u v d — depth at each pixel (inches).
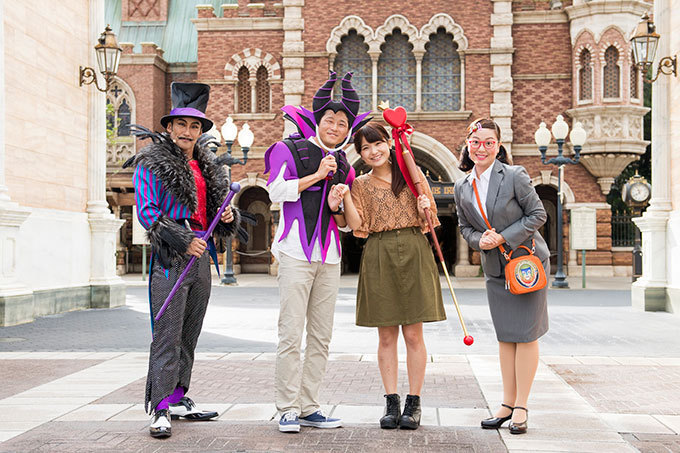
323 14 932.6
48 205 436.1
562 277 711.7
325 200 168.1
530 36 930.7
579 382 216.8
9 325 368.2
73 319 405.1
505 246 162.9
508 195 163.5
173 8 1201.4
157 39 1166.3
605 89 906.1
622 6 890.1
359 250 1125.1
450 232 1080.8
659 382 217.0
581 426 161.6
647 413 176.7
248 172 953.5
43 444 146.6
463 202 169.8
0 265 368.2
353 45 943.7
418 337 165.0
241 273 1043.3
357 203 170.1
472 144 166.6
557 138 705.6
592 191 924.0
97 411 176.4
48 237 431.8
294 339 162.1
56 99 445.7
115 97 1075.9
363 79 941.2
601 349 290.0
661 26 462.9
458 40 919.0
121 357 266.7
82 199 481.7
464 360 258.1
